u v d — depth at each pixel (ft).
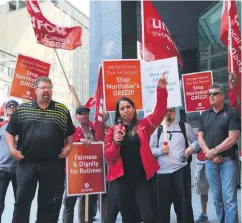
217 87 14.30
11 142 12.46
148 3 17.16
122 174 11.42
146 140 11.73
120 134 11.35
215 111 14.55
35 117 12.39
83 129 16.66
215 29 46.21
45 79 12.62
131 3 40.11
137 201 11.42
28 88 18.45
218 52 45.83
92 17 41.06
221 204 14.39
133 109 12.21
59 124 12.61
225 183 13.79
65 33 19.66
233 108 14.30
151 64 15.57
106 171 15.81
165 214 15.38
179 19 48.55
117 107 12.35
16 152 12.26
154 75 15.44
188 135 16.21
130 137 11.76
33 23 18.88
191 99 19.25
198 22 47.78
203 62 47.32
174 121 16.19
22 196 12.21
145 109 15.35
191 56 48.70
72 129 13.42
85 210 15.43
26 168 12.23
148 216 11.10
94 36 40.70
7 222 18.80
